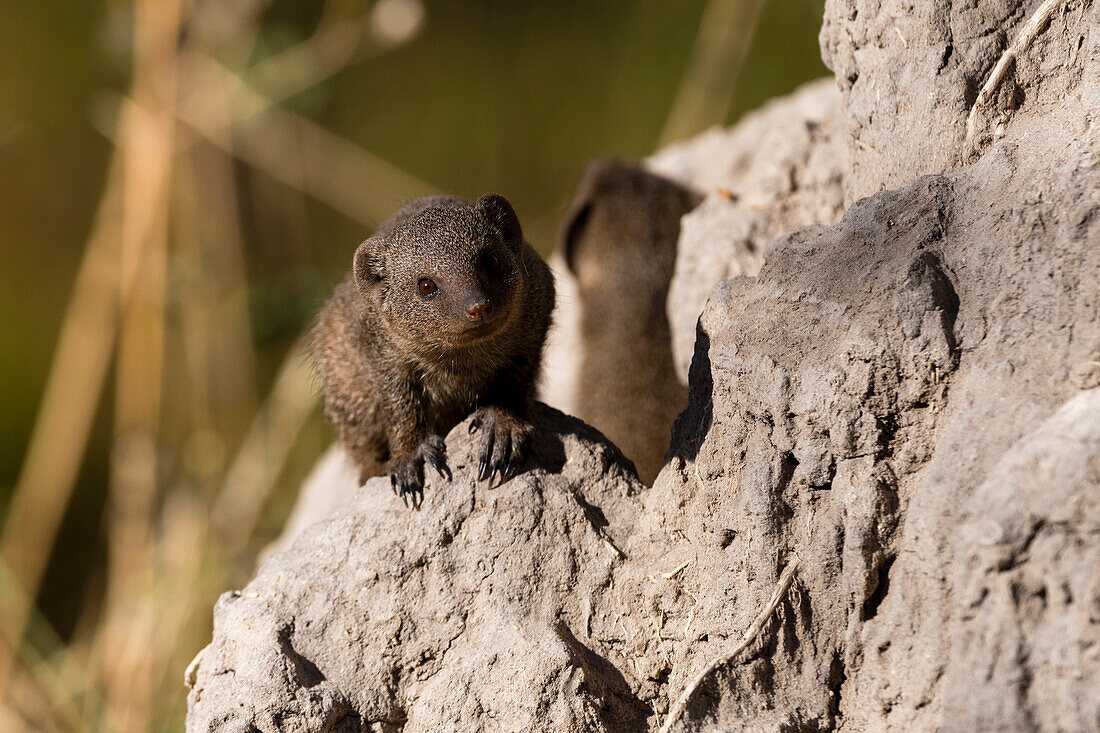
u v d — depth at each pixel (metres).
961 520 4.87
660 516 6.61
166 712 12.45
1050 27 6.30
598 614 6.46
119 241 15.16
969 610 4.78
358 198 17.14
